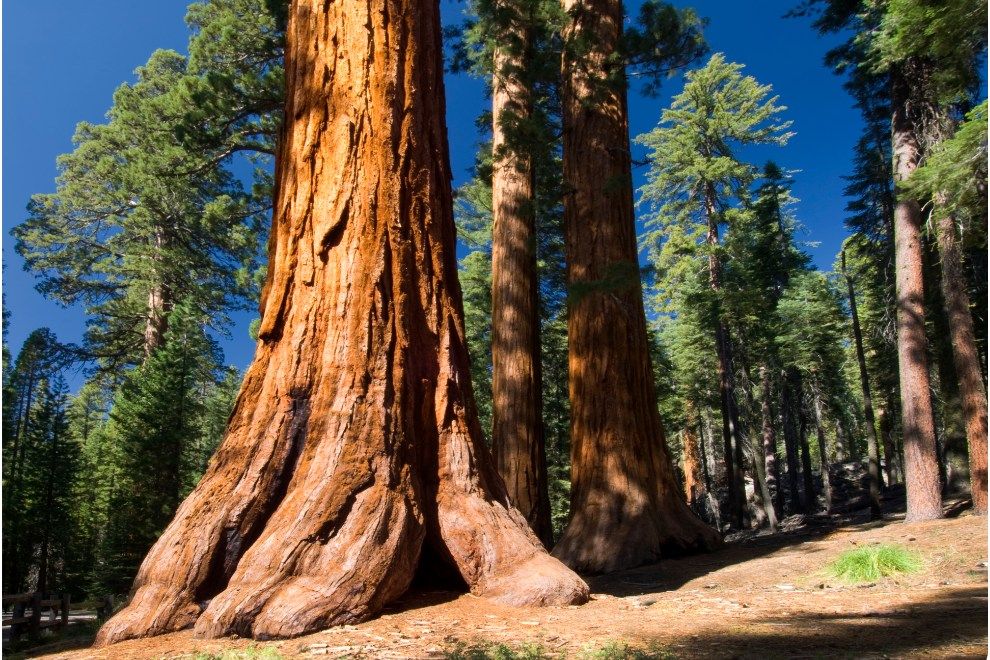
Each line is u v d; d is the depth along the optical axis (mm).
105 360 26797
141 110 22531
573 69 13086
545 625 4461
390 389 5648
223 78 15672
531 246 14500
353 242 5977
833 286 29688
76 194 25078
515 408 13398
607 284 10977
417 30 7035
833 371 30250
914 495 12758
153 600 4770
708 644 3672
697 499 34156
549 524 13148
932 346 19859
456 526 5617
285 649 3855
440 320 6480
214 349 26656
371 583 4676
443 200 7066
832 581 6941
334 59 6512
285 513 4988
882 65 13391
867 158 20859
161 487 19797
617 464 10914
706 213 25938
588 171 12508
